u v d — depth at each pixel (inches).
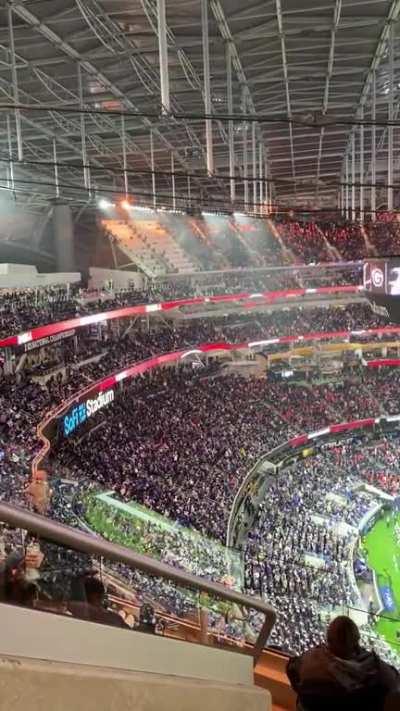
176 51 912.3
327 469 1545.3
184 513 989.8
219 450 1331.2
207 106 725.9
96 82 1039.0
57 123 1294.3
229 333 1745.8
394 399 1791.3
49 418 949.2
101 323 1416.1
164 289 1647.4
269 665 258.1
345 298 1873.8
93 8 757.3
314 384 1841.8
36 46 880.9
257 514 1221.7
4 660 73.2
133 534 786.8
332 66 1045.8
